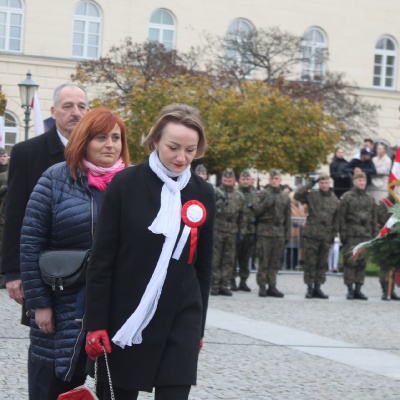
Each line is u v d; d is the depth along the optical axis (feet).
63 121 23.49
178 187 19.06
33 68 153.79
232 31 164.76
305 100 116.37
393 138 174.81
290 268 88.69
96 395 19.66
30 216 20.93
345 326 50.03
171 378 18.57
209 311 54.24
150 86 112.68
